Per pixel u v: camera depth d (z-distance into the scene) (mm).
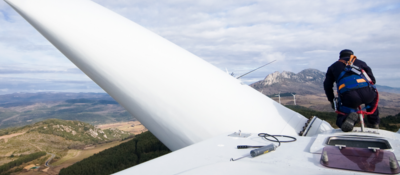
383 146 2100
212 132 3164
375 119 2965
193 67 3443
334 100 3111
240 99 3359
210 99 3215
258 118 3232
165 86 3230
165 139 3668
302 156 1795
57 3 3416
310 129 3299
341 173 1405
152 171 1582
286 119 3482
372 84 2727
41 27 3416
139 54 3283
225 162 1683
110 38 3303
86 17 3389
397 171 1358
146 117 3559
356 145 2213
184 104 3209
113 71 3324
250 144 2281
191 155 1940
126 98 3518
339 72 2895
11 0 3361
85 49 3318
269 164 1614
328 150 1778
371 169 1400
